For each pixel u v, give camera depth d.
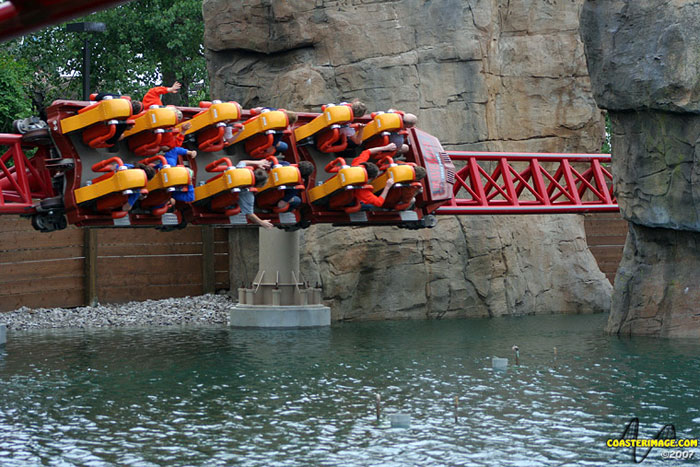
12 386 19.97
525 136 36.91
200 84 59.00
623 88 26.61
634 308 28.52
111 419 16.88
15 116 39.16
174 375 21.31
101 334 28.97
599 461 14.01
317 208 23.14
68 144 19.73
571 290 36.91
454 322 33.09
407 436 15.55
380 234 34.03
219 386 19.98
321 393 19.22
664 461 14.02
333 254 33.56
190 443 15.12
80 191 19.66
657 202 26.75
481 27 35.41
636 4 26.14
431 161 24.83
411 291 34.53
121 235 35.62
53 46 54.50
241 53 36.12
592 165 31.34
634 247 28.78
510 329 30.58
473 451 14.55
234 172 20.67
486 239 35.28
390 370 22.00
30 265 33.00
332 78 34.44
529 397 18.78
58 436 15.59
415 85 34.75
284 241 31.42
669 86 25.47
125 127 19.62
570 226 37.56
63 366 22.55
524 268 36.38
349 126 23.03
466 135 35.41
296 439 15.36
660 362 22.98
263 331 29.97
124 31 53.94
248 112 22.47
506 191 30.47
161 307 34.91
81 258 34.81
